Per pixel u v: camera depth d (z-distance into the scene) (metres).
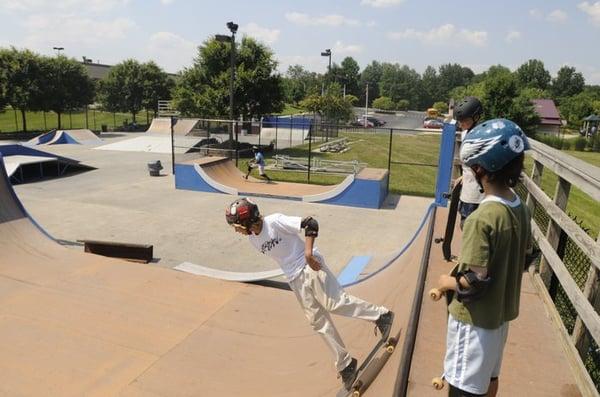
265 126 38.09
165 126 40.28
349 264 8.59
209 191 16.00
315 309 3.26
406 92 135.38
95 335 5.15
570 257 5.12
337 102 40.94
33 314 5.58
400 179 19.94
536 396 2.68
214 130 30.55
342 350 3.16
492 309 1.87
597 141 42.72
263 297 6.27
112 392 4.17
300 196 15.11
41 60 37.47
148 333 5.23
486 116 39.88
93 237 10.52
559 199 3.87
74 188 16.06
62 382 4.31
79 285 6.43
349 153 28.80
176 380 4.35
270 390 4.02
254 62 26.95
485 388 1.96
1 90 35.81
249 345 5.02
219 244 10.25
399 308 4.04
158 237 10.66
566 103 77.56
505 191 1.88
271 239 3.22
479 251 1.78
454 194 4.37
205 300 6.13
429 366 2.92
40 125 47.56
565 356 3.09
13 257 7.21
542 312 3.72
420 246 5.55
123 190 15.92
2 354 4.73
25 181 17.12
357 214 13.68
